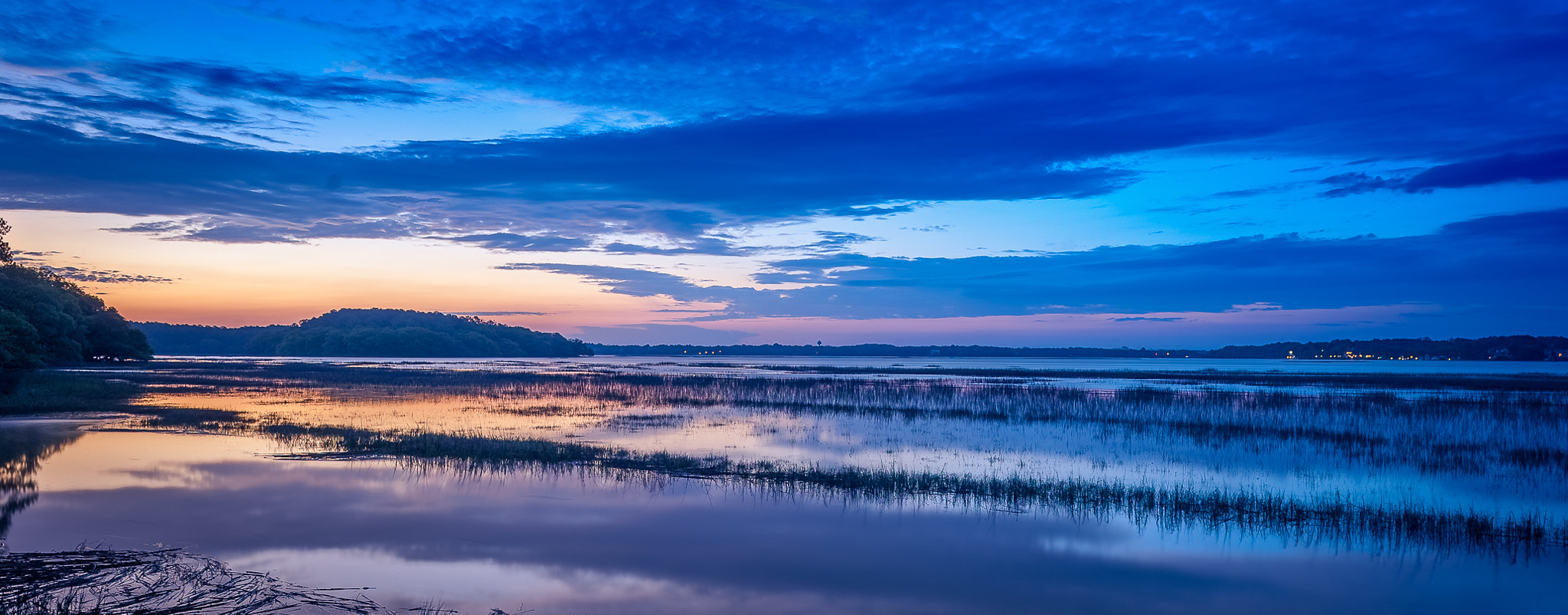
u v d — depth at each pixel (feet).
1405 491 59.67
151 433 80.28
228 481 55.62
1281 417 114.32
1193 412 121.19
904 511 49.98
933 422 105.50
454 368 323.57
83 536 40.55
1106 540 44.01
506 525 44.96
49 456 65.36
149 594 31.68
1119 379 241.96
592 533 43.83
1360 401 143.43
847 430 95.40
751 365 427.74
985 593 35.76
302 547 39.81
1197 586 36.88
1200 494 56.03
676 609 32.91
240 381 186.19
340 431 82.69
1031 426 101.35
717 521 47.06
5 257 255.50
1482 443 86.28
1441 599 35.63
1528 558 41.45
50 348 248.11
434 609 31.89
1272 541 44.19
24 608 29.22
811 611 33.09
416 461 64.39
